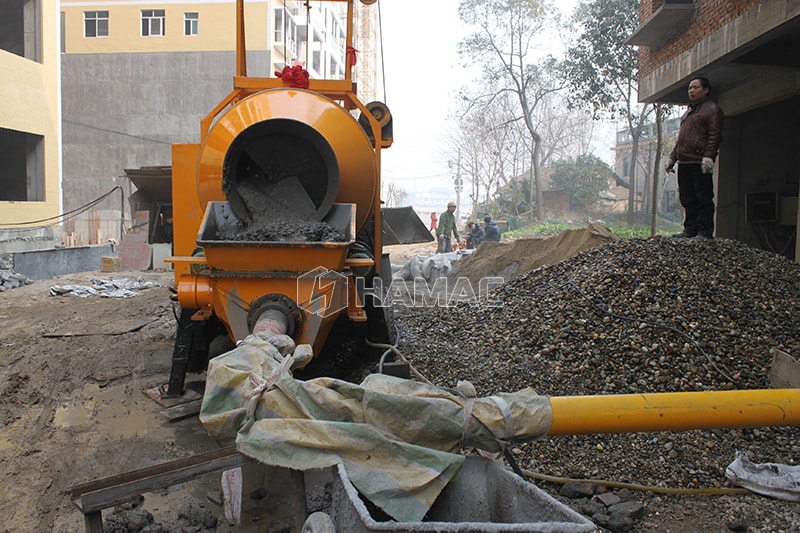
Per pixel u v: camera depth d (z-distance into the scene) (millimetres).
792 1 8094
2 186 20344
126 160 34906
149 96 34688
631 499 3471
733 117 13117
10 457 4180
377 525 1957
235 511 3072
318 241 4340
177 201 5270
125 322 8461
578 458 3891
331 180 4730
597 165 40469
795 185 12828
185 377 5711
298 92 5309
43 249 16000
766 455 3900
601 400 2631
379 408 2543
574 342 5277
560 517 2111
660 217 34562
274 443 2418
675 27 12227
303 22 39375
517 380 4863
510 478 2457
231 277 4305
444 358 5520
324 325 4391
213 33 34250
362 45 57469
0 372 6207
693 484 3641
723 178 13203
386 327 5668
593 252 7191
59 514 3438
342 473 2264
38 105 16938
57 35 17844
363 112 5773
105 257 15688
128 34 34562
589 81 26328
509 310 6371
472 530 1941
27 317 9078
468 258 11281
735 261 6445
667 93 13172
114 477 2771
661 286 5828
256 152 4770
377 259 5617
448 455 2438
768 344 5035
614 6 25250
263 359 3000
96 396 5414
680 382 4613
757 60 10508
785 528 3191
